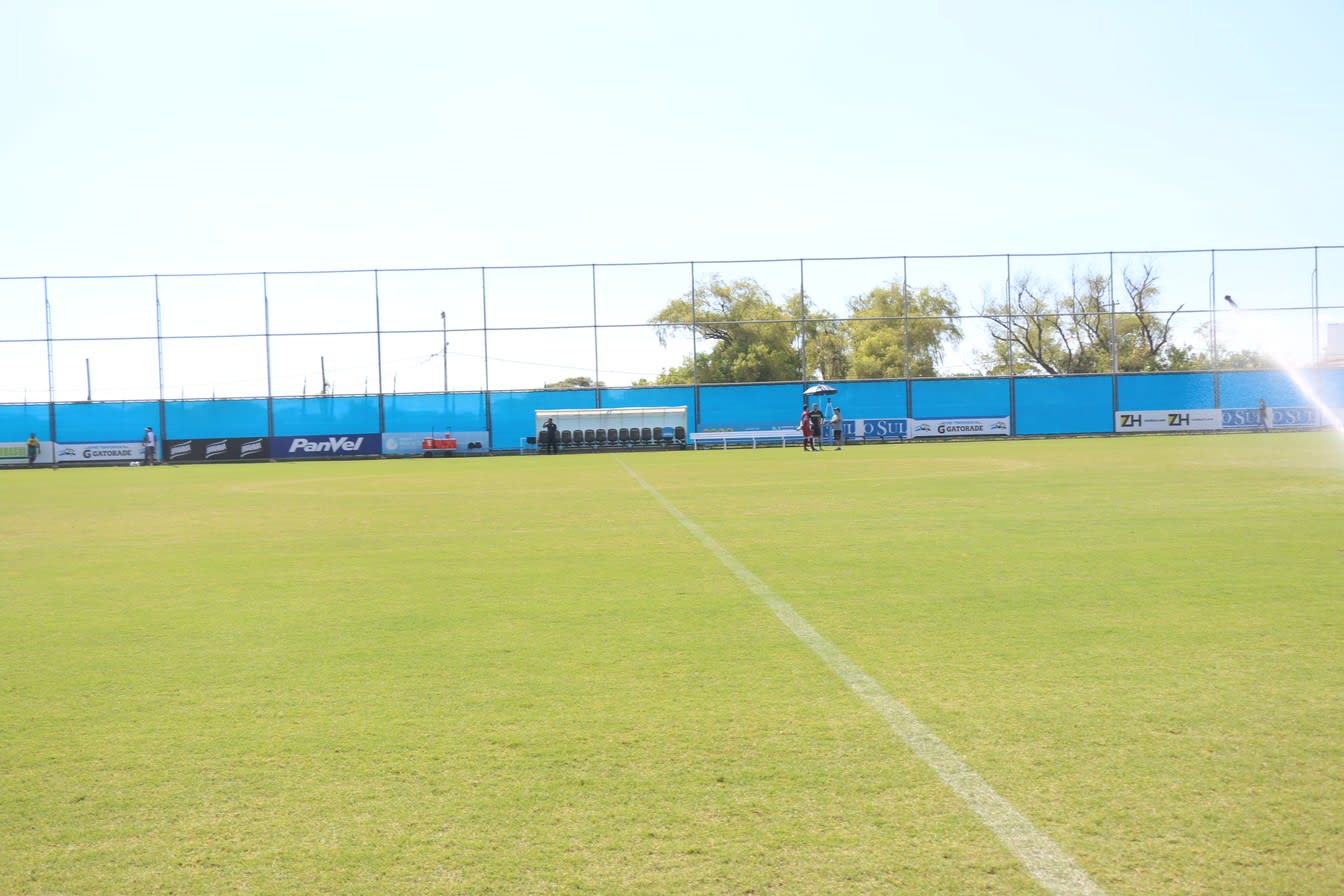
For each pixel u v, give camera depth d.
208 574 9.98
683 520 13.93
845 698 5.18
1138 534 11.20
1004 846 3.45
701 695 5.30
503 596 8.37
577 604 7.93
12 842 3.67
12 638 7.09
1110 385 46.75
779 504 15.96
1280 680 5.34
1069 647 6.14
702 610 7.55
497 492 20.34
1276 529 11.36
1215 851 3.39
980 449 36.28
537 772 4.24
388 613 7.75
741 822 3.69
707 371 48.66
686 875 3.30
